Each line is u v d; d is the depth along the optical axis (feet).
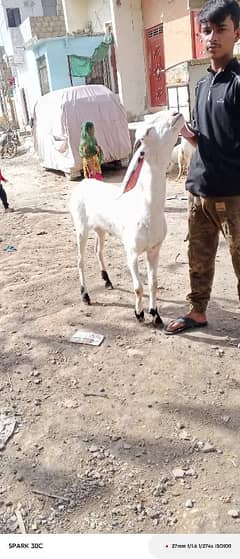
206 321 13.82
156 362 12.31
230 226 11.60
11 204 32.42
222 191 11.22
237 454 9.29
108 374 12.00
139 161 11.62
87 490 8.73
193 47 43.86
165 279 17.44
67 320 14.83
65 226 25.86
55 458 9.52
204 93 11.00
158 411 10.58
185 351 12.67
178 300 15.65
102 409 10.78
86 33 56.75
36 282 17.98
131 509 8.30
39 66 66.08
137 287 13.51
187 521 8.01
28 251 21.99
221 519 8.00
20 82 83.61
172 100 32.73
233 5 9.98
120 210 13.14
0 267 20.04
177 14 45.03
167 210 26.89
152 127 11.27
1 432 10.32
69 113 38.86
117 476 8.99
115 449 9.63
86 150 28.89
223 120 10.57
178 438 9.79
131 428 10.16
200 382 11.43
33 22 66.08
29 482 9.02
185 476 8.87
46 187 38.40
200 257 12.78
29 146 61.62
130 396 11.14
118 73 52.85
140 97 54.34
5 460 9.59
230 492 8.48
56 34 62.49
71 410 10.84
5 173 48.01
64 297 16.53
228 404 10.64
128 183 11.98
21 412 10.93
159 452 9.48
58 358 12.86
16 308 15.94
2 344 13.76
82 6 62.95
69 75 58.44
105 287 17.01
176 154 33.99
